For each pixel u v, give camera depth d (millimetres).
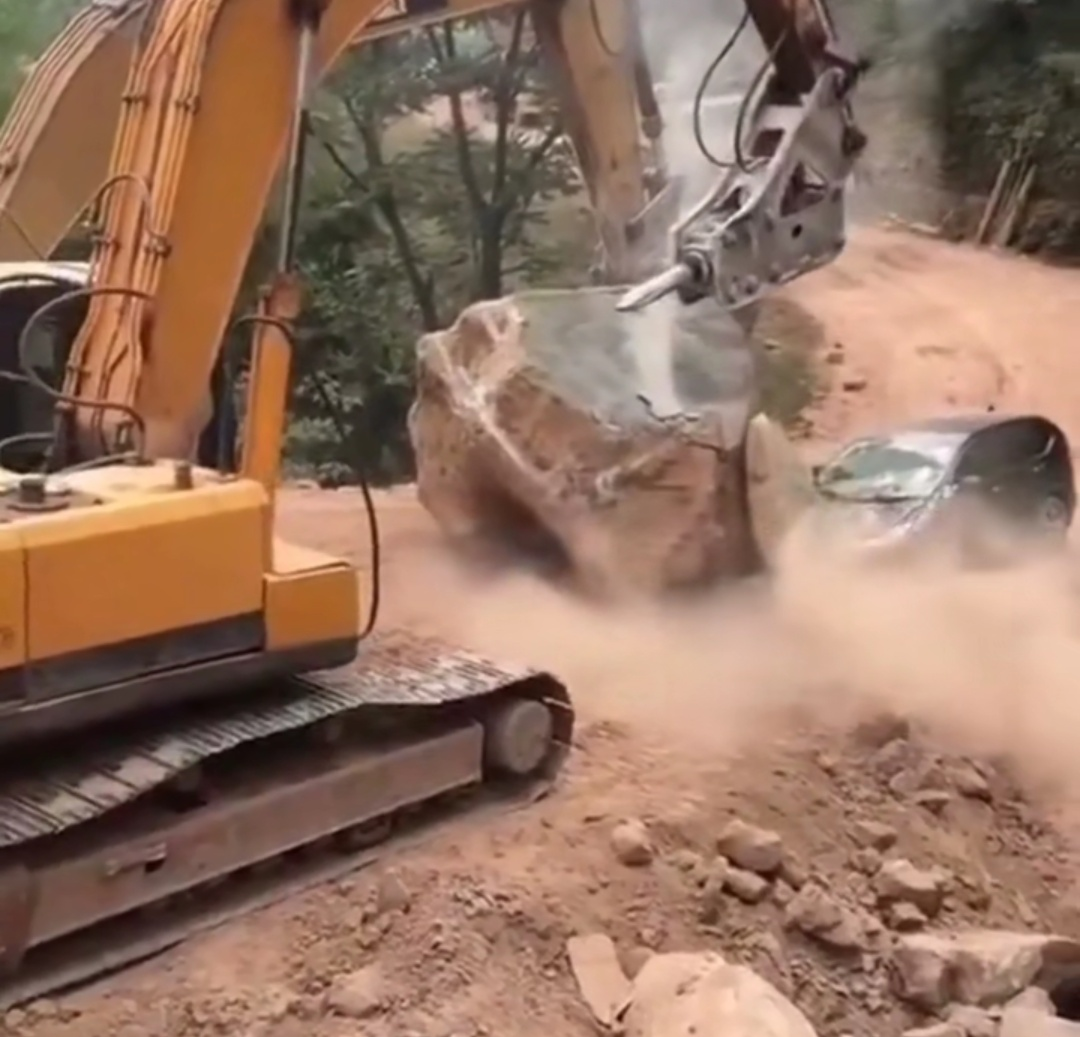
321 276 17453
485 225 18016
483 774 7723
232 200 7586
